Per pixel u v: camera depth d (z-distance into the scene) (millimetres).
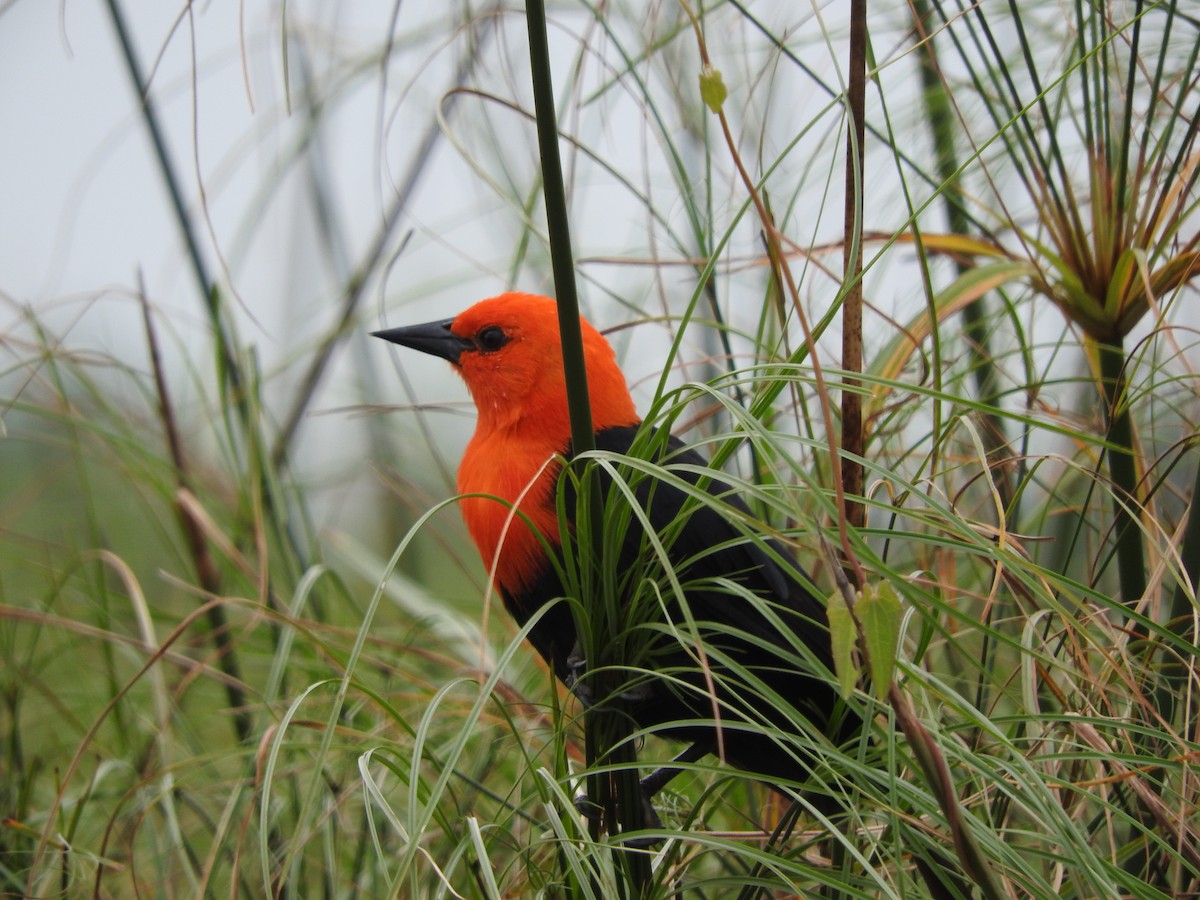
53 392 9805
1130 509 6918
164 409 9391
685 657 6633
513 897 6902
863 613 4242
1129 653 7039
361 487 11156
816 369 4344
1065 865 6191
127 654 9352
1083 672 6773
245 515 9477
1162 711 7070
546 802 5613
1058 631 7164
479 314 8695
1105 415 7770
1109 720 5523
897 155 6238
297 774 8109
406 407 9086
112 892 8273
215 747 9297
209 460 10383
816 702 7973
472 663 9234
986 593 8320
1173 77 8391
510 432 8492
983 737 7039
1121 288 7223
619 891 6023
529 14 5203
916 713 6301
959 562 9297
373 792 5406
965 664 8211
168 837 7934
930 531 8234
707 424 9945
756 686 5469
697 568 7965
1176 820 6059
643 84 8266
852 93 6039
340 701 4945
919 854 5469
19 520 11844
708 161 8273
